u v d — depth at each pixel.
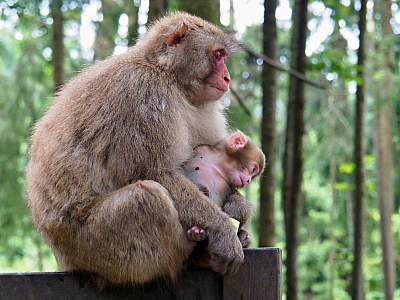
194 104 5.20
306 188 20.62
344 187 17.31
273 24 9.37
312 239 20.98
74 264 4.48
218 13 7.97
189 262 4.68
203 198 4.49
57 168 4.49
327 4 12.11
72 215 4.40
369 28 16.80
